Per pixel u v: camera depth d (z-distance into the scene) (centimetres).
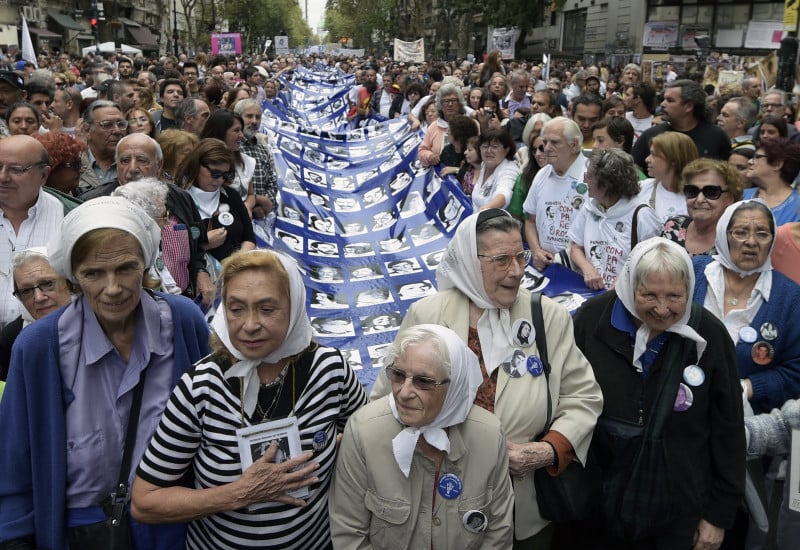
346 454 241
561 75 2052
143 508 227
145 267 242
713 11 3666
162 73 1656
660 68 2528
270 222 661
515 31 2562
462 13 4134
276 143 864
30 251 297
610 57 3722
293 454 229
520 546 281
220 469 227
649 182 466
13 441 233
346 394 246
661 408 273
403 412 229
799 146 454
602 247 447
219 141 468
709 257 350
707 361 274
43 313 295
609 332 288
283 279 221
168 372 252
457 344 231
